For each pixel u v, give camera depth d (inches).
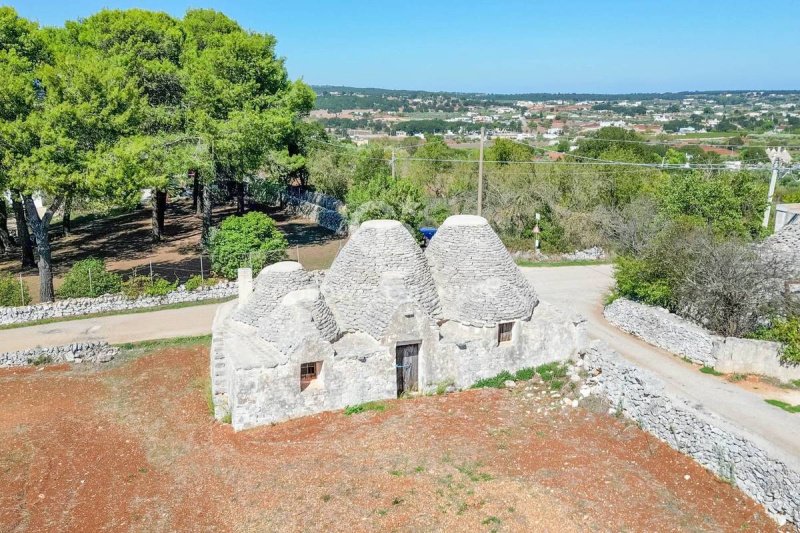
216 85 1596.9
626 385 813.2
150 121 1556.3
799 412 748.6
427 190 2091.5
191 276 1482.5
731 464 658.8
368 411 820.6
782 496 599.2
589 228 1699.1
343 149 2395.4
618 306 1123.3
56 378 972.6
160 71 1612.9
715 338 900.0
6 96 1181.1
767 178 2437.3
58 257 1707.7
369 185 1752.0
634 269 1120.2
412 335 848.3
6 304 1221.1
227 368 847.7
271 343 820.6
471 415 807.7
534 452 718.5
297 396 800.9
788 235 1125.1
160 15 2018.9
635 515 603.8
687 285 992.9
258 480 670.5
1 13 1352.1
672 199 1510.8
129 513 624.1
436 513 600.4
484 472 673.0
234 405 778.8
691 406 739.4
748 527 591.2
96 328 1173.1
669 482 668.7
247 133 1542.8
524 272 1524.4
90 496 655.8
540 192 1784.0
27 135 1170.6
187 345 1105.4
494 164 2139.5
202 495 650.2
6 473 700.7
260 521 600.4
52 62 1469.0
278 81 1873.8
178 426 808.9
